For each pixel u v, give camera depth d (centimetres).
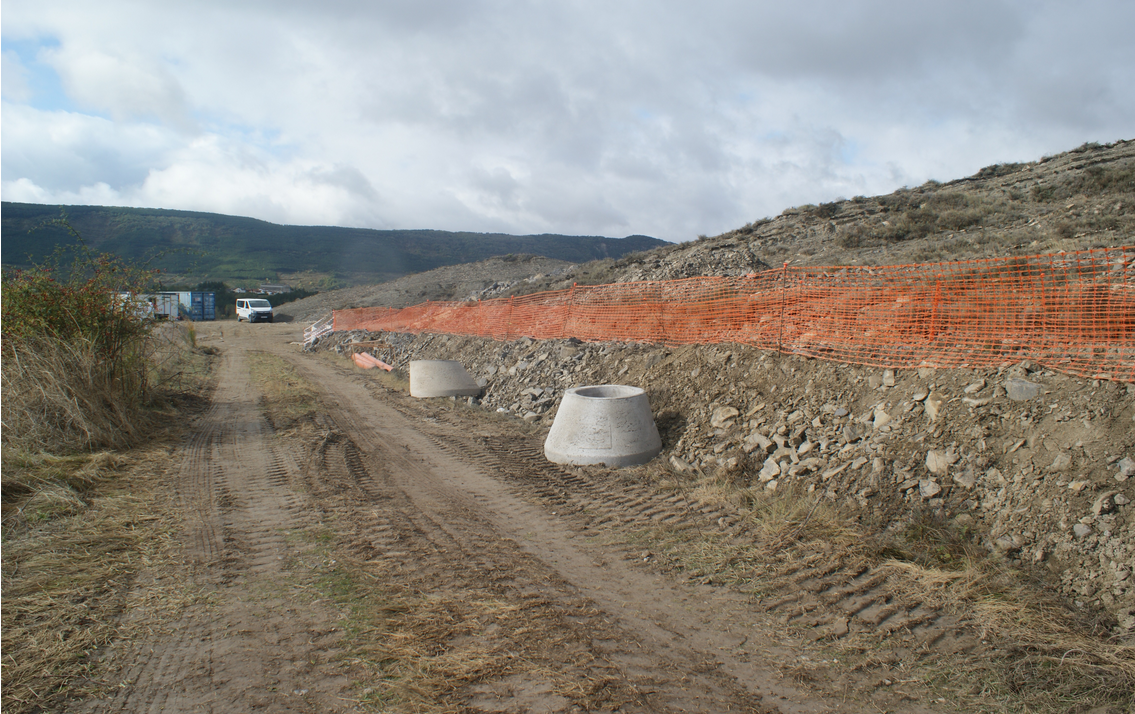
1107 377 501
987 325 675
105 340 849
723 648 341
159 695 293
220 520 542
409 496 619
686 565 450
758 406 716
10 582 404
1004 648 332
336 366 1827
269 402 1179
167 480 661
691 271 1859
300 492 627
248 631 354
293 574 432
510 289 2680
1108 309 600
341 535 510
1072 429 471
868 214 2444
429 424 988
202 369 1670
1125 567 372
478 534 516
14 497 562
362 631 354
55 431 721
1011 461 482
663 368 902
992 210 1959
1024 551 421
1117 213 1442
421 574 435
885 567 430
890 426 580
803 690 302
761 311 1011
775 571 434
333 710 281
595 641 347
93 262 885
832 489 548
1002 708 287
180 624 361
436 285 4219
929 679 310
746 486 606
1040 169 2361
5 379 723
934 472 511
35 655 322
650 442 722
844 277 1084
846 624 364
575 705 287
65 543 470
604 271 2447
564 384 1077
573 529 526
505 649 336
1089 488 423
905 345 697
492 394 1197
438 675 310
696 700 293
